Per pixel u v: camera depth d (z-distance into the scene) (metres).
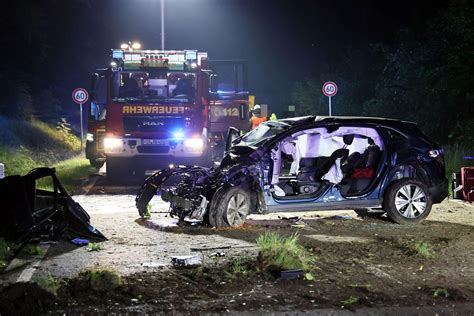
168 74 21.80
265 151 13.20
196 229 12.67
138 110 21.64
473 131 26.64
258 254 10.16
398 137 14.04
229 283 8.76
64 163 30.61
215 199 12.79
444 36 32.09
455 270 9.59
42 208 11.77
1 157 25.84
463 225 13.37
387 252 10.70
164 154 21.80
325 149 13.91
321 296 8.23
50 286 8.29
